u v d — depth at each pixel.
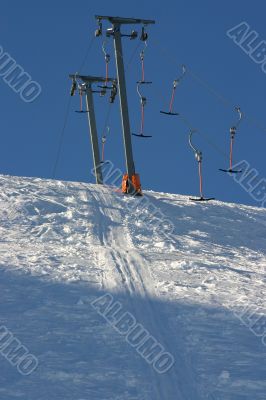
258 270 24.97
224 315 18.05
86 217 30.59
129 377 13.37
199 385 13.21
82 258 23.52
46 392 12.41
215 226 32.94
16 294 18.45
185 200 38.38
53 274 20.83
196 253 26.88
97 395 12.42
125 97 39.28
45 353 14.29
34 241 25.84
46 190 35.12
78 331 15.83
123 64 39.66
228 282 22.19
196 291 20.39
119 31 39.09
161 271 22.64
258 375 13.95
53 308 17.42
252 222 35.56
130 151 38.25
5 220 28.73
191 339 15.84
